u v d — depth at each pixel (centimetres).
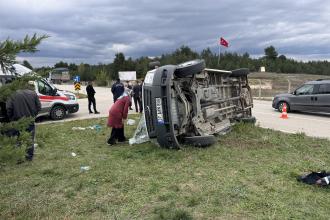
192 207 513
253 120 1273
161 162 759
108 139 1035
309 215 482
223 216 481
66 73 7362
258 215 483
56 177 673
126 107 968
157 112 849
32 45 370
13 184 632
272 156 809
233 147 898
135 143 967
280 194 560
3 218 490
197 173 678
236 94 1260
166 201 538
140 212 502
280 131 1165
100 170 708
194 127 902
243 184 609
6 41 360
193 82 905
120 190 591
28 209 518
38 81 404
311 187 593
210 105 995
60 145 965
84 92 4153
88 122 1437
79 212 507
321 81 1741
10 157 374
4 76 387
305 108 1761
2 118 523
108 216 491
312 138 1036
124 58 7094
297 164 736
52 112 1603
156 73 860
